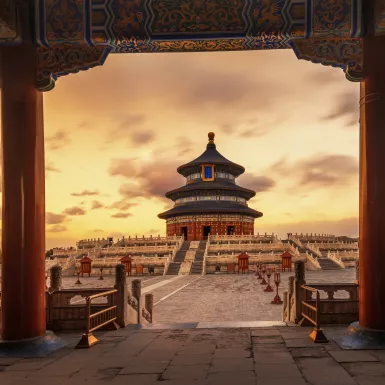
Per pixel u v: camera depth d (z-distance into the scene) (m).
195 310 24.89
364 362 8.09
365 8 9.36
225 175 100.81
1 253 9.99
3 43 9.95
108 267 62.09
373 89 9.85
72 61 10.12
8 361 8.76
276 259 63.41
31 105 10.12
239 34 9.48
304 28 9.38
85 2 9.58
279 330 11.41
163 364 8.28
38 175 10.26
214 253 68.19
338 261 62.75
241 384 6.93
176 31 9.52
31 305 9.95
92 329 10.39
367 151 9.92
